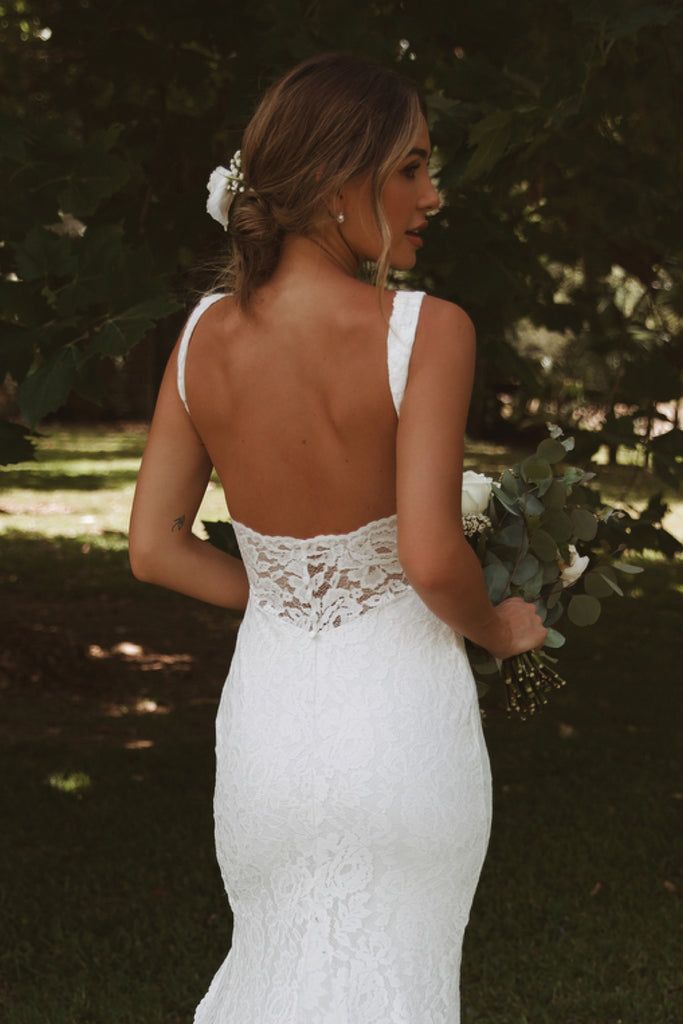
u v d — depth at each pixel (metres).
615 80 4.63
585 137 4.80
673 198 5.12
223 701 2.16
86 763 6.21
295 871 2.03
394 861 1.99
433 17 4.14
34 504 15.83
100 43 5.07
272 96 1.87
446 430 1.82
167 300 3.12
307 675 2.01
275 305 1.92
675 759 6.42
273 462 1.96
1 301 3.14
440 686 2.03
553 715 7.26
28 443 3.27
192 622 9.66
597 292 6.12
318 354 1.88
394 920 2.00
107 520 14.62
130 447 22.80
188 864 4.88
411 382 1.83
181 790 5.84
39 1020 3.59
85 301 3.16
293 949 2.02
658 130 5.49
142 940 4.17
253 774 2.04
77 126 5.43
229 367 1.97
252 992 2.08
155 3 4.84
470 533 2.15
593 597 2.25
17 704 7.32
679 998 3.79
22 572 11.28
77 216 3.77
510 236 4.62
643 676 8.27
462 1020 3.64
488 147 3.72
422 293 1.87
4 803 5.59
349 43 4.17
